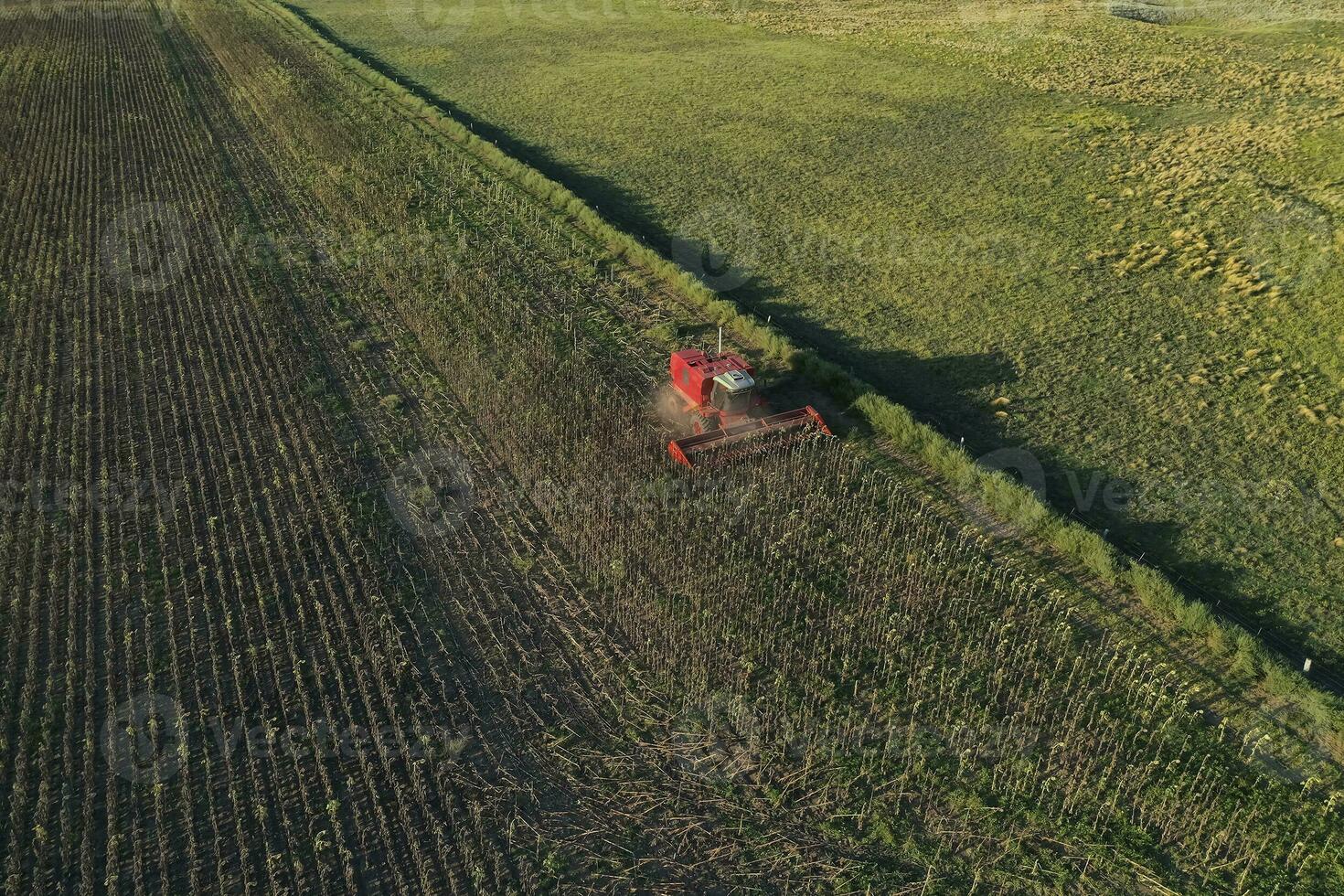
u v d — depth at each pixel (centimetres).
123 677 1973
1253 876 1611
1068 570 2264
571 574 2247
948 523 2416
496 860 1627
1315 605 2145
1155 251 3825
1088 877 1612
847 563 2275
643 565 2261
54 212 4344
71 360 3144
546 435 2708
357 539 2334
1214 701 1925
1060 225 4128
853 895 1577
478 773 1783
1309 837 1666
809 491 2473
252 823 1695
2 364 3108
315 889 1588
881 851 1655
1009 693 1941
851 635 2084
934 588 2195
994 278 3678
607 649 2048
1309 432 2728
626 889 1594
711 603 2147
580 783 1769
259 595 2159
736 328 3319
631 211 4347
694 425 2720
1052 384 2994
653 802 1734
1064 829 1684
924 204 4372
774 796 1736
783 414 2752
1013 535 2378
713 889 1596
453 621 2119
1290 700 1917
